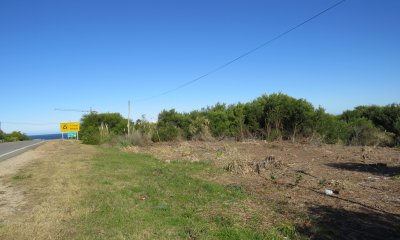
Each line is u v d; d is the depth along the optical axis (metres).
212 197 9.20
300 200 8.78
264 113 33.97
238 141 31.52
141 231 6.61
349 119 38.84
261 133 33.38
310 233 6.41
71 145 31.58
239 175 12.73
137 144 31.23
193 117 39.97
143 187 10.56
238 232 6.43
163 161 17.33
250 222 7.07
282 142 28.42
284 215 7.51
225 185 10.87
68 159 18.39
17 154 22.56
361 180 11.25
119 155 20.72
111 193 9.66
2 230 6.66
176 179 11.86
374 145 25.23
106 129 39.44
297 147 23.50
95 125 56.03
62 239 6.21
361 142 27.98
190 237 6.32
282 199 8.91
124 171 13.88
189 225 6.93
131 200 8.92
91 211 7.89
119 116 58.69
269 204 8.41
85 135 36.12
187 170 14.14
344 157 17.52
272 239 6.16
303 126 31.02
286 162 15.62
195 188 10.37
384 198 8.87
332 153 19.47
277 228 6.68
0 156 21.53
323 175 12.25
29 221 7.22
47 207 8.26
